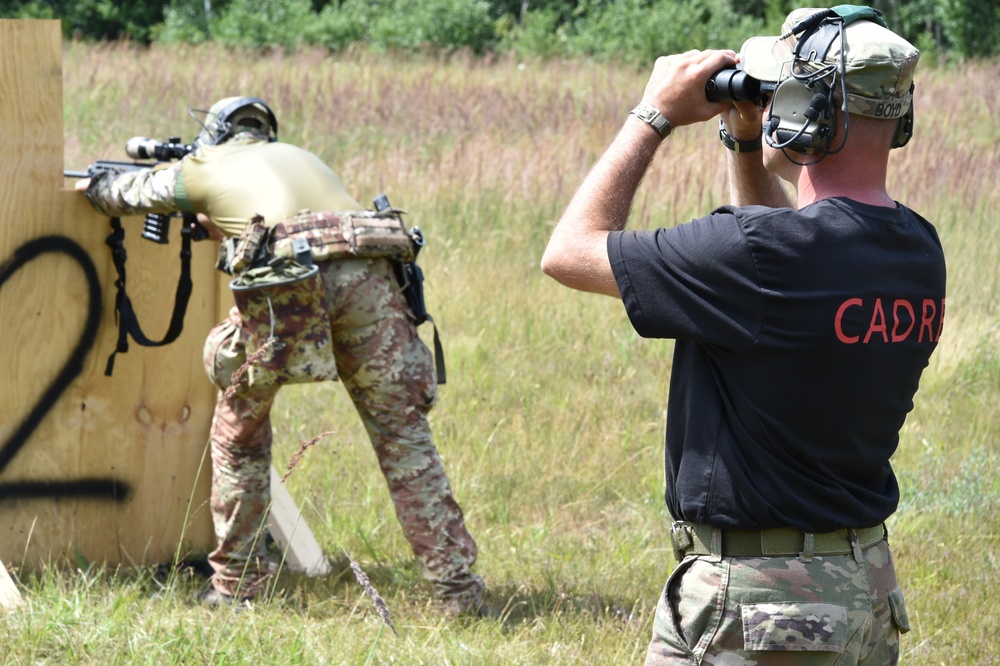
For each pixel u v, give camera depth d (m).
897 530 17.53
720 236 6.71
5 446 13.80
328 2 113.62
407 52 81.94
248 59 70.50
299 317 12.42
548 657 12.45
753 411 6.77
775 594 6.73
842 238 6.67
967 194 35.66
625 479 19.23
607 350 25.50
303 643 11.70
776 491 6.72
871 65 6.52
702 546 7.00
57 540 14.26
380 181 34.81
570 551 16.19
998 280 29.81
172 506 15.26
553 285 28.88
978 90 64.06
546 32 92.44
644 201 32.88
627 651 12.80
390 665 11.71
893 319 6.78
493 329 25.67
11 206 13.54
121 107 49.03
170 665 10.96
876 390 6.78
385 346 13.16
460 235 31.72
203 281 15.20
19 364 13.80
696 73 7.19
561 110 51.75
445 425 20.39
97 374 14.38
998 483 19.53
